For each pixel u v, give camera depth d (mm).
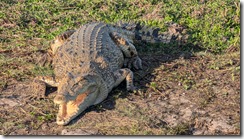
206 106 8477
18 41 10992
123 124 8086
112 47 9594
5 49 10625
